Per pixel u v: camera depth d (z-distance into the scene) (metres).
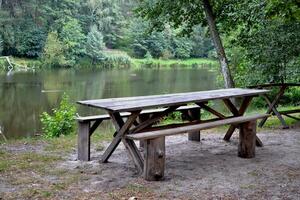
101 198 3.61
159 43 52.56
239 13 9.16
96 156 5.21
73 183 4.04
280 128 7.49
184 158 5.11
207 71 38.66
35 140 6.53
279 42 8.36
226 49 14.63
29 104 16.70
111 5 53.06
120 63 46.00
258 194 3.75
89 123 4.93
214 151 5.53
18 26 43.41
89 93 20.12
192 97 4.96
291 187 3.96
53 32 42.91
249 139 5.11
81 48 44.69
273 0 5.48
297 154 5.35
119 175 4.30
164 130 4.42
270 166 4.73
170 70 40.25
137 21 51.78
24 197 3.63
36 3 45.25
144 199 3.59
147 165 4.11
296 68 9.35
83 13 50.22
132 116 4.30
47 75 31.22
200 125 4.77
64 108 8.87
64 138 6.76
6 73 32.22
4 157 5.15
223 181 4.14
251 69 10.52
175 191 3.81
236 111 5.61
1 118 13.53
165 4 10.35
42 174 4.36
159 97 4.96
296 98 12.98
